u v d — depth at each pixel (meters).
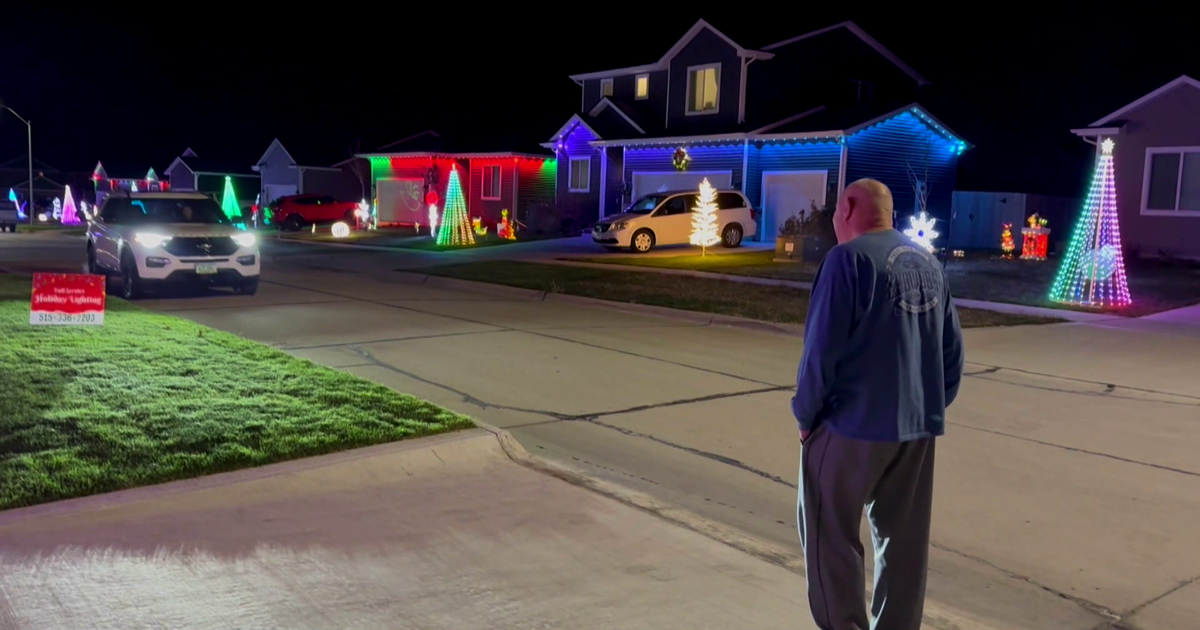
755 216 29.56
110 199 18.17
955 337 3.91
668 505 5.94
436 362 10.94
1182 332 14.20
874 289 3.61
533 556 4.90
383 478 6.09
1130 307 16.67
